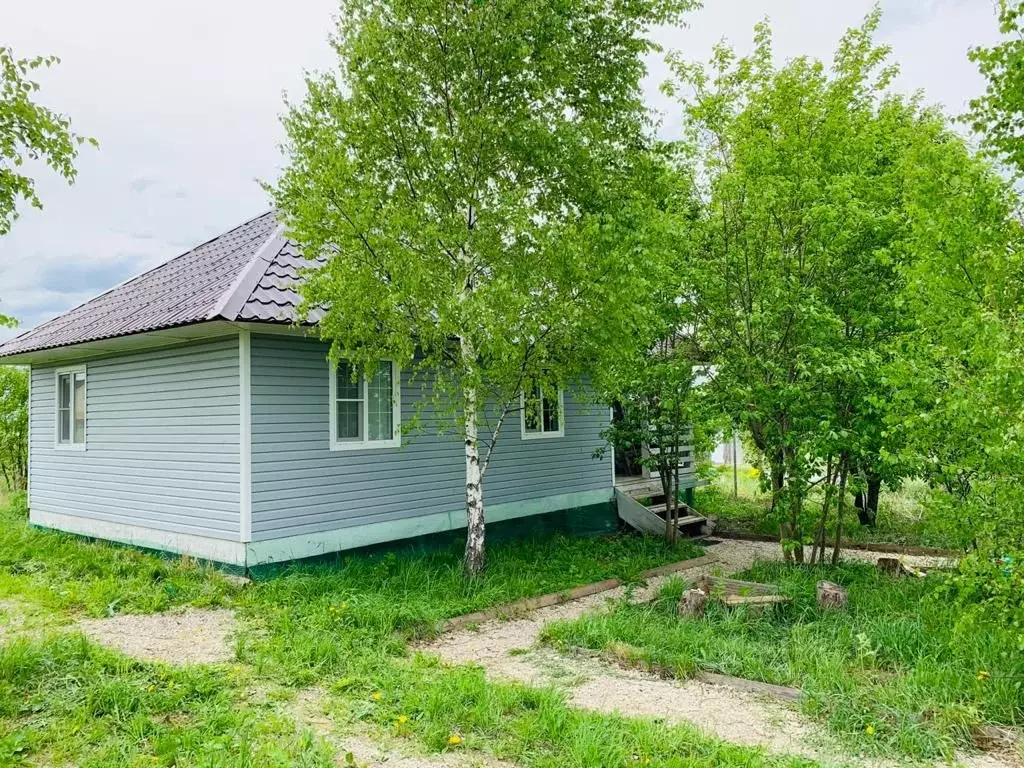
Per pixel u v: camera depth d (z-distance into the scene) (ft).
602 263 24.16
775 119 26.17
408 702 15.47
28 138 15.49
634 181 27.94
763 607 23.02
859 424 26.13
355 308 23.94
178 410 30.35
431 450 34.12
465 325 24.03
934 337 19.06
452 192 26.20
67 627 21.88
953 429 17.07
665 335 32.27
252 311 25.55
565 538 38.32
